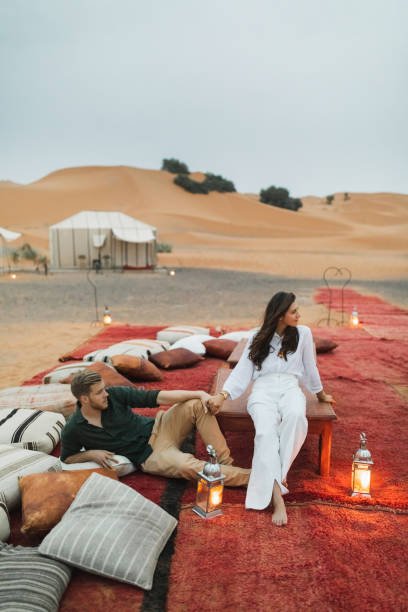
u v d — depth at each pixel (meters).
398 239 60.38
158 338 9.05
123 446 4.10
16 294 19.20
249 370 4.16
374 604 2.76
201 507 3.59
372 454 4.64
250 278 26.62
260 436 3.78
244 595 2.83
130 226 32.06
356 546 3.24
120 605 2.76
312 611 2.72
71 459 4.01
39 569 2.79
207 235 61.16
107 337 10.30
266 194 114.31
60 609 2.73
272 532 3.40
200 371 7.25
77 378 3.82
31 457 3.88
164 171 108.75
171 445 4.20
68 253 31.50
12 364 8.44
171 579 2.96
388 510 3.66
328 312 14.66
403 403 6.08
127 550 2.97
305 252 46.66
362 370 7.57
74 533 3.00
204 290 20.83
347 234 71.81
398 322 12.42
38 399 5.26
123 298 18.11
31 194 84.44
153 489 3.93
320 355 8.54
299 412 3.82
